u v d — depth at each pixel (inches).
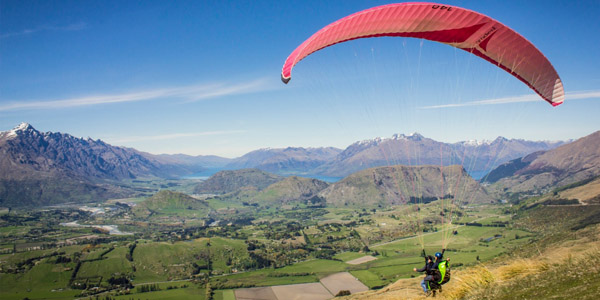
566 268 395.2
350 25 566.9
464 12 564.1
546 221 6663.4
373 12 558.3
